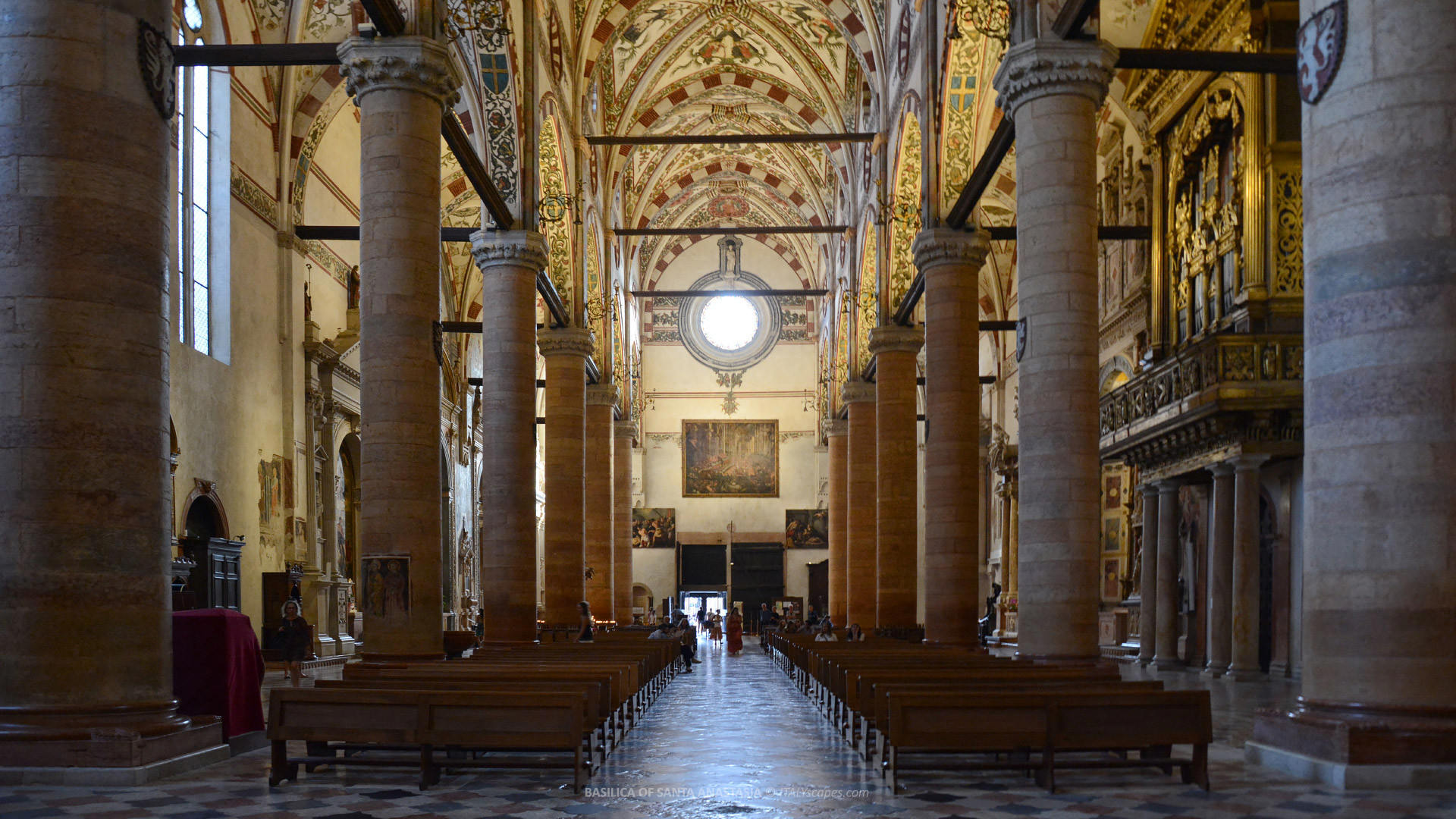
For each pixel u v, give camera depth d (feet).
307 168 88.89
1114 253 97.60
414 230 48.49
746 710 56.08
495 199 71.51
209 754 33.14
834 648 67.21
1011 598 130.00
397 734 30.27
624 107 122.01
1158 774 31.58
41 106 30.09
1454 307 28.12
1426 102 28.53
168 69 32.76
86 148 30.37
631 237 152.15
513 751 38.06
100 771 29.27
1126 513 97.19
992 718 29.76
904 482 96.07
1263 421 64.18
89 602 29.63
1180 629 79.71
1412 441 28.12
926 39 76.59
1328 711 29.48
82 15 30.60
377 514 46.88
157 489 31.45
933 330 74.49
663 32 116.37
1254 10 63.72
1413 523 28.04
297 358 86.94
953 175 75.15
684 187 161.07
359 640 98.48
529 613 74.08
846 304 129.70
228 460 75.82
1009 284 136.98
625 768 34.55
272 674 72.74
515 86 76.07
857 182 122.42
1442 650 27.84
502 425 74.95
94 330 30.14
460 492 135.85
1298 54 31.37
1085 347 46.93
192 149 73.31
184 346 69.97
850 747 40.22
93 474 29.84
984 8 60.85
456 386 134.00
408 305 47.96
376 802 28.19
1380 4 29.07
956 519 72.28
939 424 73.41
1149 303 80.12
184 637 36.04
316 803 27.86
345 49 48.83
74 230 30.07
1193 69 50.55
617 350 137.69
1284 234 64.69
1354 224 29.22
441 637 47.88
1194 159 74.95
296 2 81.20
